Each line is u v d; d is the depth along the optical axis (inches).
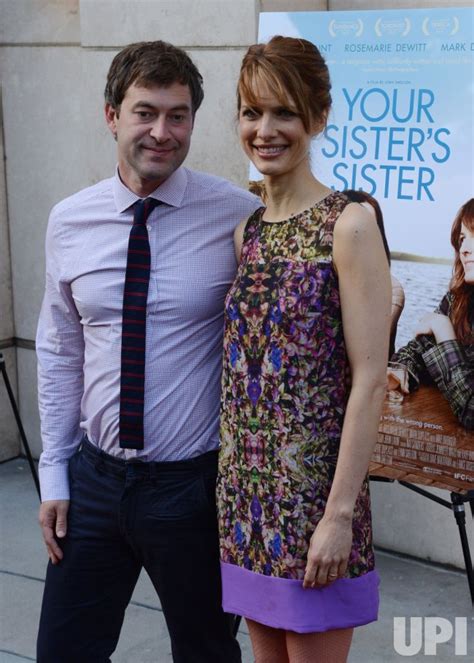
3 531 186.7
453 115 128.7
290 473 91.5
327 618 93.2
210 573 105.5
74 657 110.1
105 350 104.0
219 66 165.5
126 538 105.5
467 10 126.4
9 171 207.6
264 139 90.8
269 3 161.8
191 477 103.0
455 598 157.0
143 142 98.7
